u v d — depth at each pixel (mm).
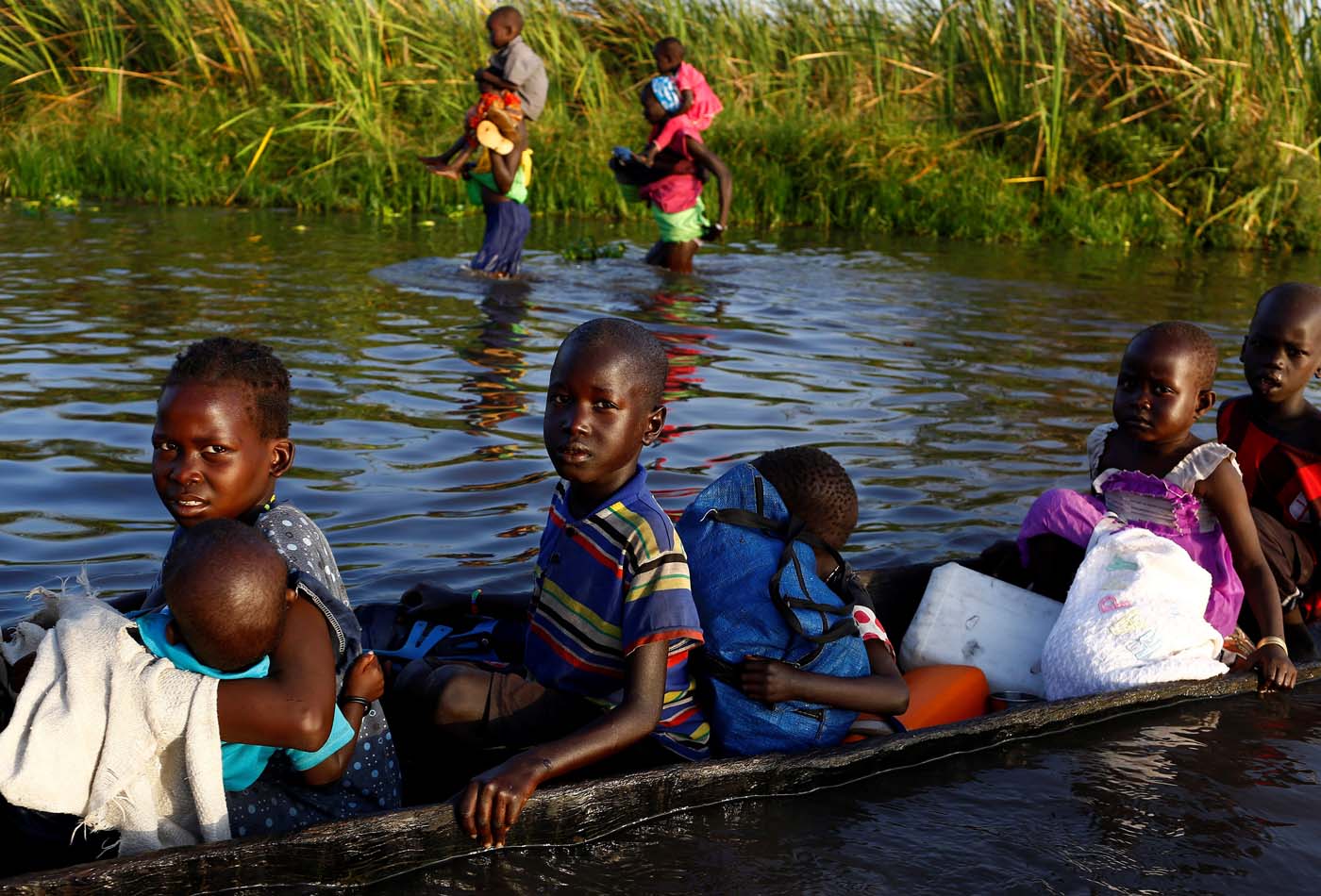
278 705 2713
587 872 2865
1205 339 4281
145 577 4492
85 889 2520
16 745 2629
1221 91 15906
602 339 3172
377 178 15305
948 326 9531
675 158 11172
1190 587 4070
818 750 3277
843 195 15734
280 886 2686
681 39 17719
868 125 16609
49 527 4930
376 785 3115
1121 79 16672
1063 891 2857
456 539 4996
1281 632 4125
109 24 17141
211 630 2641
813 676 3395
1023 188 15844
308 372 7383
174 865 2584
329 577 3119
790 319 9586
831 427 6715
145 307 9008
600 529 3236
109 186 15453
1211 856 3031
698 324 9227
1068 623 4031
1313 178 15305
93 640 2707
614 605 3211
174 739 2699
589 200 15547
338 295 9727
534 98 10688
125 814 2693
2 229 12461
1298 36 16047
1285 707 3930
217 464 3006
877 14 17922
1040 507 4484
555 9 17656
